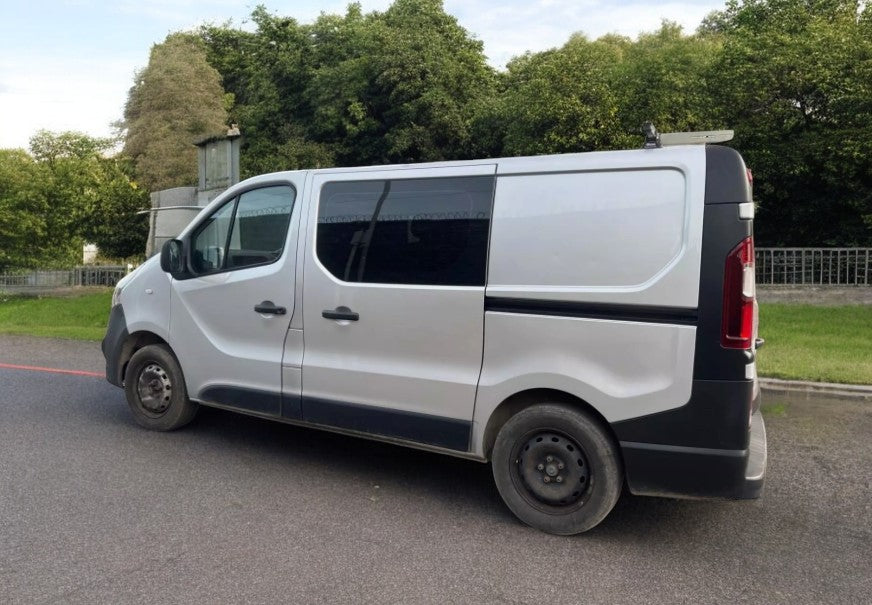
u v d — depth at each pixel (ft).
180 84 102.32
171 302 18.11
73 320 56.24
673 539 12.82
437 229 13.92
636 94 60.03
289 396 15.88
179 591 10.62
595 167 12.42
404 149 85.81
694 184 11.64
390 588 10.80
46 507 13.91
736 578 11.34
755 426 13.87
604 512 12.51
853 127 49.11
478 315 13.35
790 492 15.26
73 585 10.78
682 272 11.62
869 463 17.25
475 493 15.05
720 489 11.65
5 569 11.29
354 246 14.96
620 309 12.08
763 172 52.75
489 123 80.79
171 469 16.29
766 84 51.93
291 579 11.05
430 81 85.30
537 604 10.40
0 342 38.93
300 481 15.64
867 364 27.61
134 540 12.43
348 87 93.15
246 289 16.53
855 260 43.70
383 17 106.52
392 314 14.33
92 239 91.45
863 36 50.03
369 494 14.90
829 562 11.96
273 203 16.35
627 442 12.14
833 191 53.93
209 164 49.93
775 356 29.35
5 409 21.86
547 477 12.91
